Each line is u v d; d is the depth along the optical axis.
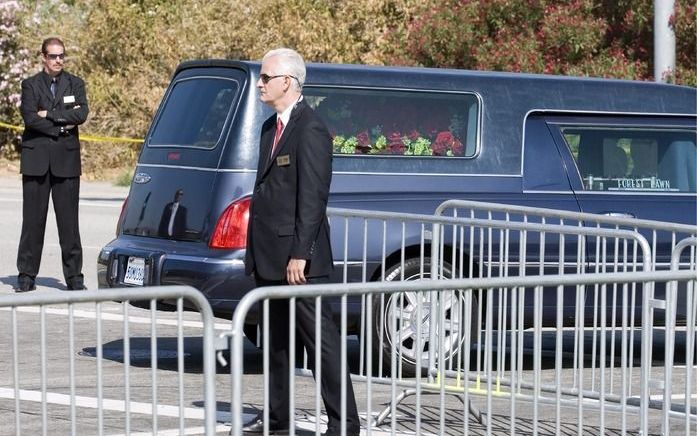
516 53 33.28
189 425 13.48
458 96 17.42
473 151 17.33
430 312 13.40
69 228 22.91
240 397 9.14
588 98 17.98
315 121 12.20
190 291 9.02
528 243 16.67
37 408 14.22
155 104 52.66
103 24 53.62
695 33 31.36
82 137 49.34
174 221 16.73
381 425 13.61
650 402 12.82
